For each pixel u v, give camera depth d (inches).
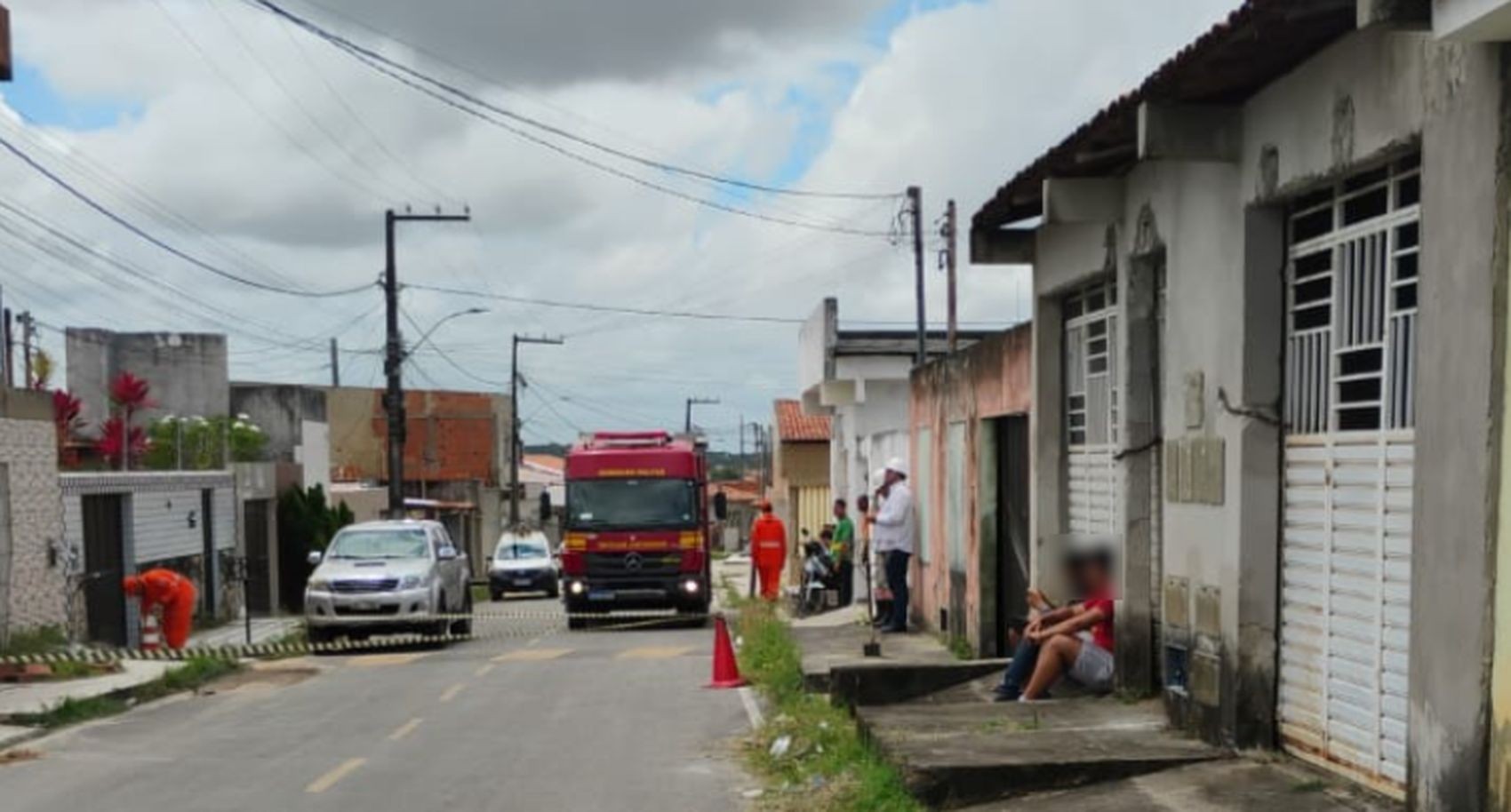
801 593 967.6
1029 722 350.0
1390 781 245.3
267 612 1224.8
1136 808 269.3
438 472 2265.0
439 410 2301.9
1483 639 201.6
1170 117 292.4
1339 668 264.4
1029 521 493.4
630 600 935.0
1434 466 216.1
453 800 360.2
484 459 2345.0
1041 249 461.7
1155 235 347.3
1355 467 259.0
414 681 629.9
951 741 328.2
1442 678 213.2
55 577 745.6
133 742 471.2
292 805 356.8
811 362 1103.0
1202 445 313.1
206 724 512.7
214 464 1178.6
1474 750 203.8
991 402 540.4
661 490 939.3
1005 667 448.1
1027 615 507.2
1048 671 389.7
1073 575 417.1
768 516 1039.6
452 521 2144.4
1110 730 333.7
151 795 374.9
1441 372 214.1
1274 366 290.2
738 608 1080.2
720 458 4261.8
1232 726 295.6
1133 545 376.8
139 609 855.7
